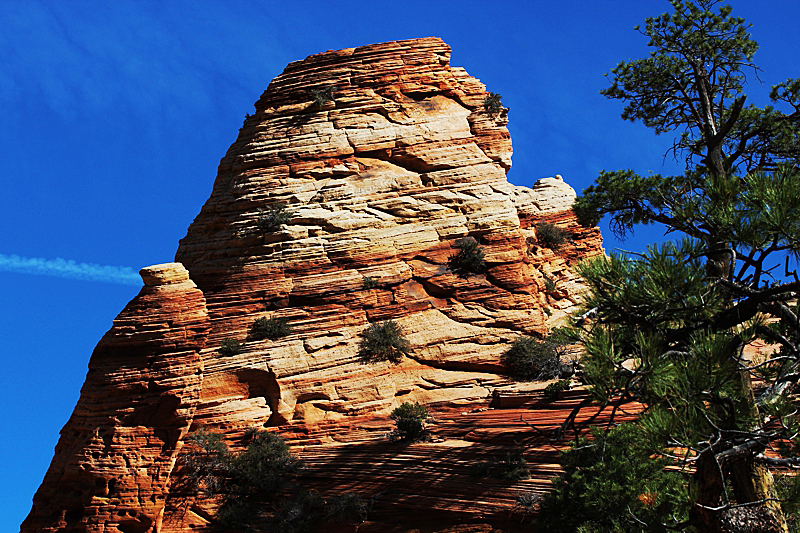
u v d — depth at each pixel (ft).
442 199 161.38
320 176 164.25
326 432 134.51
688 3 109.81
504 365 143.43
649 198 112.06
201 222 166.91
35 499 133.69
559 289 166.91
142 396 134.10
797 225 53.16
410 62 176.14
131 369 135.74
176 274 142.82
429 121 170.50
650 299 52.95
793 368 55.36
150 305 139.13
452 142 168.25
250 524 118.73
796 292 55.83
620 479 78.13
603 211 117.91
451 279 152.97
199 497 125.90
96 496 128.67
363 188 161.89
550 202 177.17
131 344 137.39
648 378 48.70
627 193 113.50
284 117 172.24
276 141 168.55
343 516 113.91
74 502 130.11
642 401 50.44
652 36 111.04
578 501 79.66
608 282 55.52
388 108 170.81
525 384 136.15
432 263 155.43
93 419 134.51
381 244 154.71
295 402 137.28
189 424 133.18
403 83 173.99
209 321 145.89
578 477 81.00
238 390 138.51
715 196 59.93
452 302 151.12
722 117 104.47
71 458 132.36
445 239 157.69
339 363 141.38
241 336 146.20
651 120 116.78
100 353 139.54
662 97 114.52
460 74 178.81
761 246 55.83
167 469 129.18
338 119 169.37
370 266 152.76
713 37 108.37
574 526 78.84
